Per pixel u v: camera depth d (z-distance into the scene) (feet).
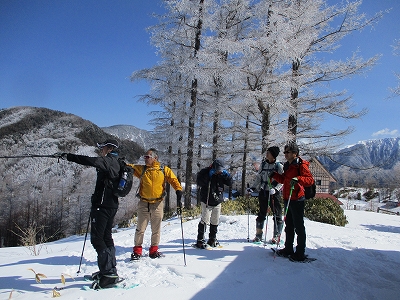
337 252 15.80
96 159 10.59
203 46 40.57
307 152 40.93
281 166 16.99
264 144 38.73
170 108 53.72
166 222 35.14
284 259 14.16
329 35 38.78
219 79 40.50
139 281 11.04
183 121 47.26
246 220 26.16
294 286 10.90
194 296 9.72
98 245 10.74
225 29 41.93
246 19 42.60
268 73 36.50
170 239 20.44
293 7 36.45
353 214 50.65
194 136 48.52
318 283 11.25
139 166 14.76
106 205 10.85
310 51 39.86
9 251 21.93
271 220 26.66
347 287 11.29
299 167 13.96
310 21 37.11
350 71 36.99
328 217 33.71
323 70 37.88
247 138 48.08
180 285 10.68
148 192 14.38
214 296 9.80
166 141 54.65
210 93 44.09
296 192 13.88
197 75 34.96
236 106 39.06
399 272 13.37
